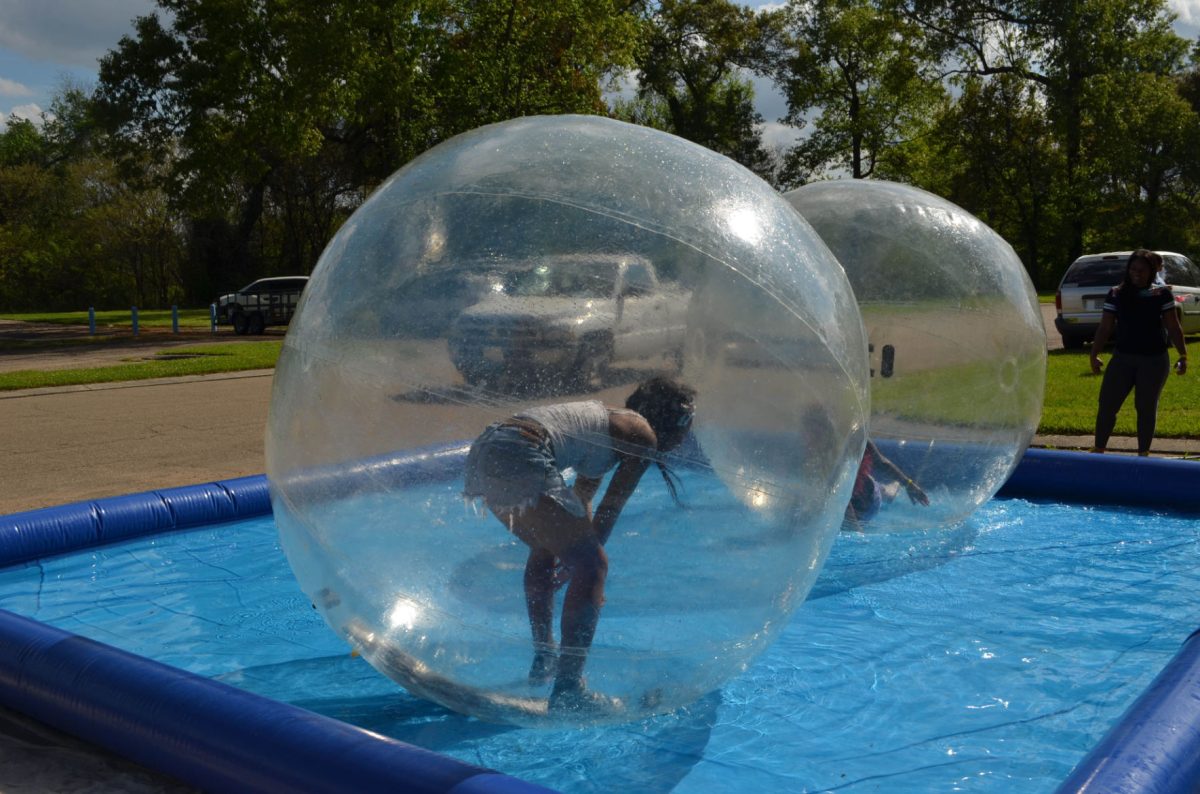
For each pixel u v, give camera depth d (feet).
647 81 167.53
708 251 9.01
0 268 172.14
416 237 9.14
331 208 171.53
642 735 10.05
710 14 165.07
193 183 97.50
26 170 178.81
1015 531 17.53
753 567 8.97
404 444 8.67
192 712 8.91
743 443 8.83
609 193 9.14
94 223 169.37
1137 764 7.47
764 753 9.63
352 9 78.89
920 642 12.46
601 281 8.68
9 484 23.39
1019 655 12.01
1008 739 9.85
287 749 8.16
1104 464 19.69
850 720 10.33
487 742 9.95
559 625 8.61
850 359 9.84
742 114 184.24
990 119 147.13
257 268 174.70
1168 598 13.94
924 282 15.08
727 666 9.50
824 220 15.43
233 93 87.30
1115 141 134.10
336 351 9.06
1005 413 15.66
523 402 8.45
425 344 8.69
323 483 9.06
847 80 159.94
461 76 83.97
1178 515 18.61
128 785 9.09
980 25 139.44
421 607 8.80
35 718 10.34
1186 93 171.22
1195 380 39.19
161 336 87.30
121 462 26.08
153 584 15.38
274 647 12.71
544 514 8.36
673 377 8.63
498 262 8.77
